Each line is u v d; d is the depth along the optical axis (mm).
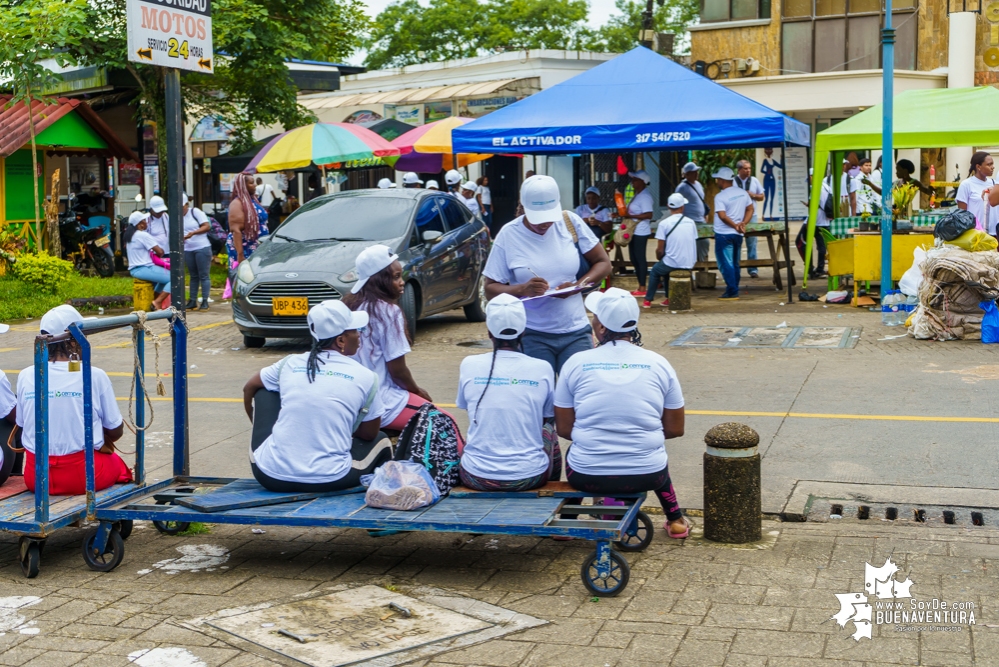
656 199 25859
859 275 13766
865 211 16094
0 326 6094
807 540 5633
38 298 16234
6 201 20000
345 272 11578
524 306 6156
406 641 4418
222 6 20891
